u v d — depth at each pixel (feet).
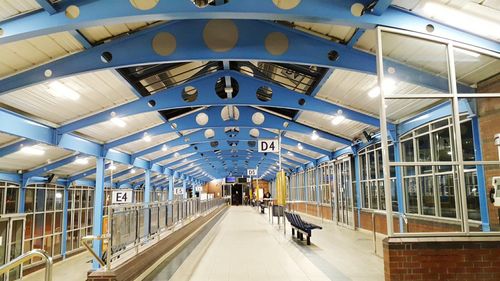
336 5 16.60
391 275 16.05
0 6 15.05
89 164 52.65
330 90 30.45
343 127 41.75
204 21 20.85
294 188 98.73
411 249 16.22
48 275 10.87
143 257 20.48
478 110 23.16
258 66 33.04
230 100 30.35
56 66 20.92
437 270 16.10
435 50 19.79
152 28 20.59
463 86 23.34
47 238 49.39
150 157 59.36
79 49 20.75
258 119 41.86
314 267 24.16
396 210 35.65
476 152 23.29
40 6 15.56
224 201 127.75
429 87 22.31
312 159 70.95
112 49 20.68
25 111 26.68
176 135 50.37
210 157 82.48
